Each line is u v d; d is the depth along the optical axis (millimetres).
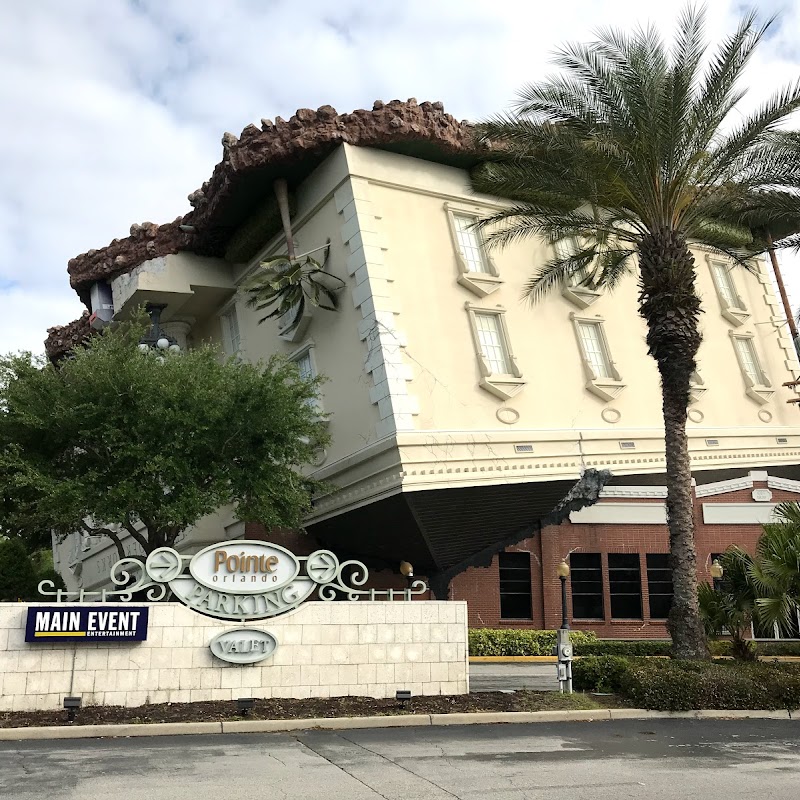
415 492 21422
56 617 13711
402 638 15438
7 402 19156
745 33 18234
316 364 24688
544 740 12148
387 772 9742
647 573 27266
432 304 23281
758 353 31156
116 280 29156
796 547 16281
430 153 24125
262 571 14984
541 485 23922
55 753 10617
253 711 13531
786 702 15180
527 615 26156
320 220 24234
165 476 18797
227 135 23828
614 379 26000
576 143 18656
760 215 21016
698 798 8758
